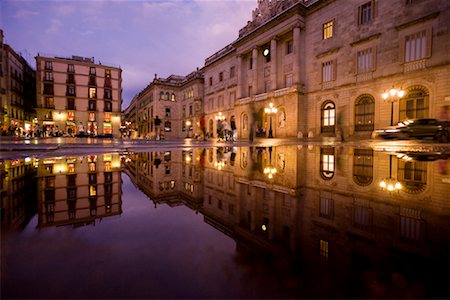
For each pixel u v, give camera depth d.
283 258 0.80
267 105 28.47
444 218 1.47
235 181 3.24
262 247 0.91
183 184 2.92
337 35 22.52
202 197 2.12
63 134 47.97
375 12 19.78
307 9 24.86
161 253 0.82
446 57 16.05
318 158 6.26
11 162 4.41
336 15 22.61
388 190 2.50
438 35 16.41
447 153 6.72
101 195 1.93
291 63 26.80
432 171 3.73
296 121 24.62
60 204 1.58
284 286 0.61
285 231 1.17
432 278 0.67
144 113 67.12
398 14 18.42
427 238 1.09
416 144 11.33
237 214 1.51
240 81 33.31
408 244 1.00
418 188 2.56
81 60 54.38
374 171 3.90
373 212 1.65
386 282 0.65
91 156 5.91
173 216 1.32
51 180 2.62
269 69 29.70
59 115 50.75
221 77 39.66
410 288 0.61
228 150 9.71
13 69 45.53
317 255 0.85
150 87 57.19
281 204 1.96
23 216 1.25
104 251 0.81
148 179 3.13
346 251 0.90
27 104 53.22
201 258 0.78
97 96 53.94
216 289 0.58
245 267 0.72
